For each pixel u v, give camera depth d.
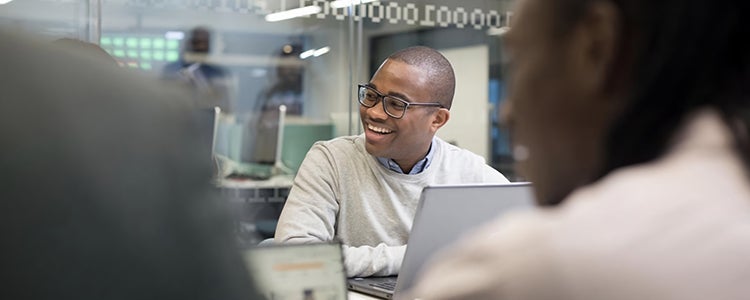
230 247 0.65
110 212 0.59
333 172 2.79
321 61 5.19
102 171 0.60
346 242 2.79
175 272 0.61
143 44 4.72
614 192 0.68
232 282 0.64
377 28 5.26
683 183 0.67
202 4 4.88
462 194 2.04
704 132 0.68
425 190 2.00
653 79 0.68
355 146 2.85
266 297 0.69
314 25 5.17
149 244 0.60
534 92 0.73
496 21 5.51
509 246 0.68
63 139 0.59
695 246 0.63
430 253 2.05
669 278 0.62
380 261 2.53
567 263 0.64
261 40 5.04
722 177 0.66
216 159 0.72
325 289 1.46
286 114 5.11
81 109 0.60
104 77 0.62
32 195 0.58
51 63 0.61
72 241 0.59
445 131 5.46
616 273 0.62
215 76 4.93
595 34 0.69
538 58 0.73
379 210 2.79
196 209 0.63
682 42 0.67
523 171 0.78
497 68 5.52
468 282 0.68
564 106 0.72
